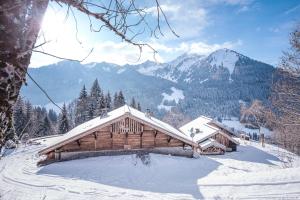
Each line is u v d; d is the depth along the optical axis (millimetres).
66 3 2055
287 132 29906
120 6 2240
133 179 22219
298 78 23016
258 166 32094
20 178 20891
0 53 1722
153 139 28219
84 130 26453
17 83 1844
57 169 23719
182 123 82812
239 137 59781
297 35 21188
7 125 1916
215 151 38781
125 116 27016
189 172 25047
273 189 16219
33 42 1911
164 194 17734
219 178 20359
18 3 1769
